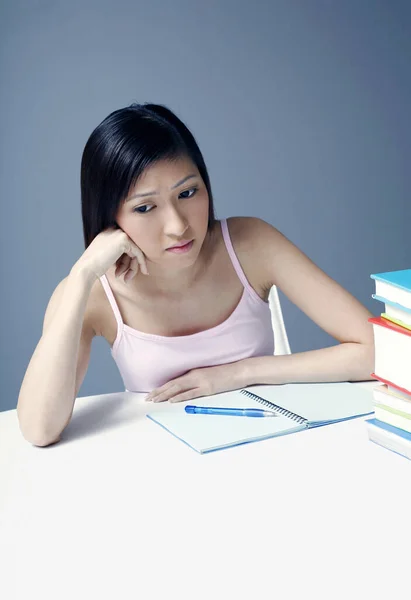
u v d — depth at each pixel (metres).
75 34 2.75
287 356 1.37
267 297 1.59
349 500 0.87
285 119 2.99
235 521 0.84
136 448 1.08
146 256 1.34
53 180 2.84
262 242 1.51
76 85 2.79
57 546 0.82
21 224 2.84
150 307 1.45
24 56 2.73
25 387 1.19
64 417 1.15
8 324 2.91
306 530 0.81
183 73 2.85
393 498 0.87
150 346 1.46
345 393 1.25
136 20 2.78
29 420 1.14
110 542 0.82
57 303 1.42
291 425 1.11
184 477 0.97
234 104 2.92
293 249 1.50
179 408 1.23
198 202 1.28
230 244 1.50
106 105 2.81
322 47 2.99
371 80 3.08
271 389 1.31
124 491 0.94
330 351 1.36
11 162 2.79
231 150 2.95
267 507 0.87
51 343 1.22
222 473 0.97
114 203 1.27
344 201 3.13
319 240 3.13
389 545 0.77
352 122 3.08
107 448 1.09
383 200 3.20
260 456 1.02
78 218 2.88
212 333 1.48
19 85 2.75
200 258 1.47
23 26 2.72
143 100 2.83
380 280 0.97
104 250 1.29
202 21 2.84
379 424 1.02
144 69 2.81
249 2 2.88
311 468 0.97
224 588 0.72
